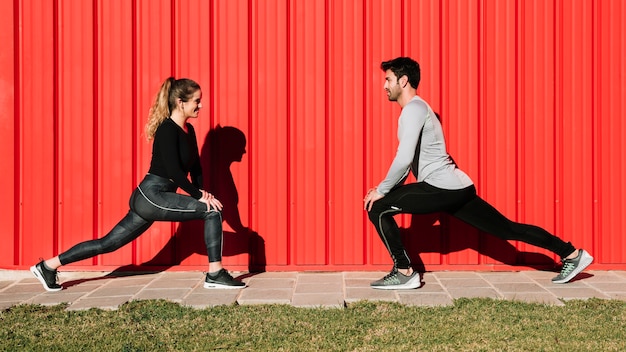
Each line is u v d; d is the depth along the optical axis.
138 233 4.36
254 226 4.88
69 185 4.86
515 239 4.32
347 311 3.69
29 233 4.86
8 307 3.88
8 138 4.83
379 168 4.86
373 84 4.86
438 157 4.11
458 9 4.85
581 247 4.86
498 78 4.85
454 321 3.46
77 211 4.86
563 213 4.86
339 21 4.85
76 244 4.55
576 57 4.85
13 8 4.81
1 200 4.84
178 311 3.71
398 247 4.24
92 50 4.84
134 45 4.86
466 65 4.84
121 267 4.88
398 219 4.88
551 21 4.84
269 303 3.93
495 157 4.85
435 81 4.83
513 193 4.84
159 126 4.14
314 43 4.86
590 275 4.68
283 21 4.86
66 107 4.86
